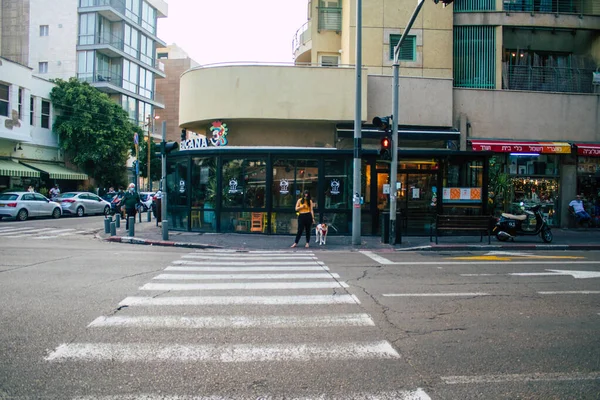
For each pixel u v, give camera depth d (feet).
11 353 14.66
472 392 12.23
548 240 48.80
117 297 22.30
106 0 132.57
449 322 18.71
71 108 112.16
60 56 132.98
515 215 49.21
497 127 64.54
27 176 98.48
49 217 86.28
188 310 20.04
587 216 61.62
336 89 59.00
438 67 63.93
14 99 96.07
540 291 24.77
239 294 23.29
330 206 55.16
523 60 68.03
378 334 17.04
